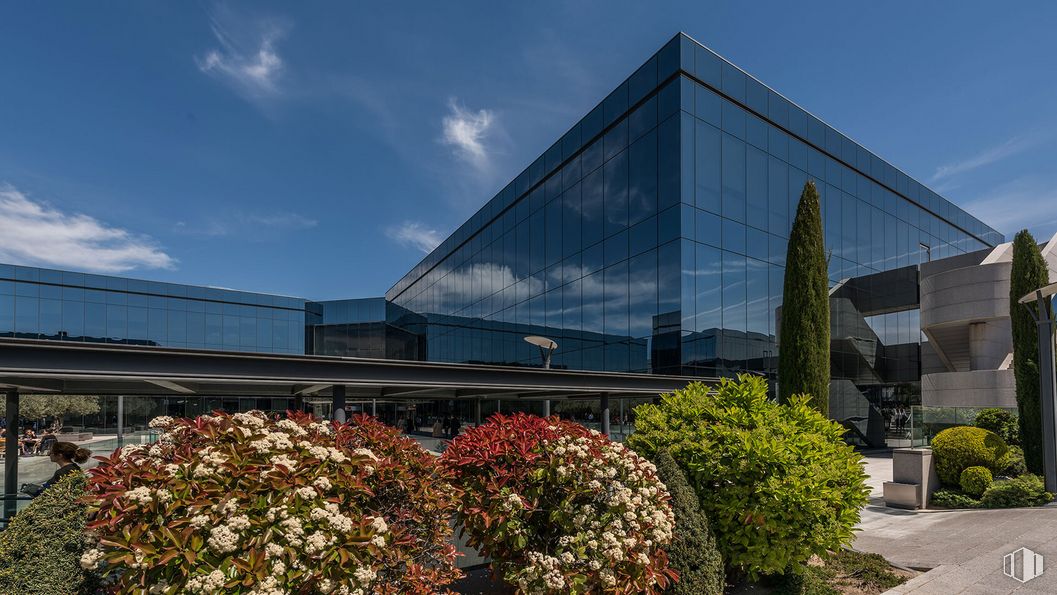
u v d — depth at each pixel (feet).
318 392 47.29
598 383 43.47
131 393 43.80
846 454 19.81
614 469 15.30
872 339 82.89
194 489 11.13
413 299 161.79
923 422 54.24
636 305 65.62
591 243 75.41
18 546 13.20
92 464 51.80
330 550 11.03
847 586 19.62
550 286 85.20
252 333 164.86
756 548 17.44
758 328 65.72
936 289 65.36
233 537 10.28
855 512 19.12
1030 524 28.60
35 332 131.75
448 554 14.03
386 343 175.83
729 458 18.25
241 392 45.68
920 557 23.21
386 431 15.29
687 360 57.98
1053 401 36.86
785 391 45.34
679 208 59.82
